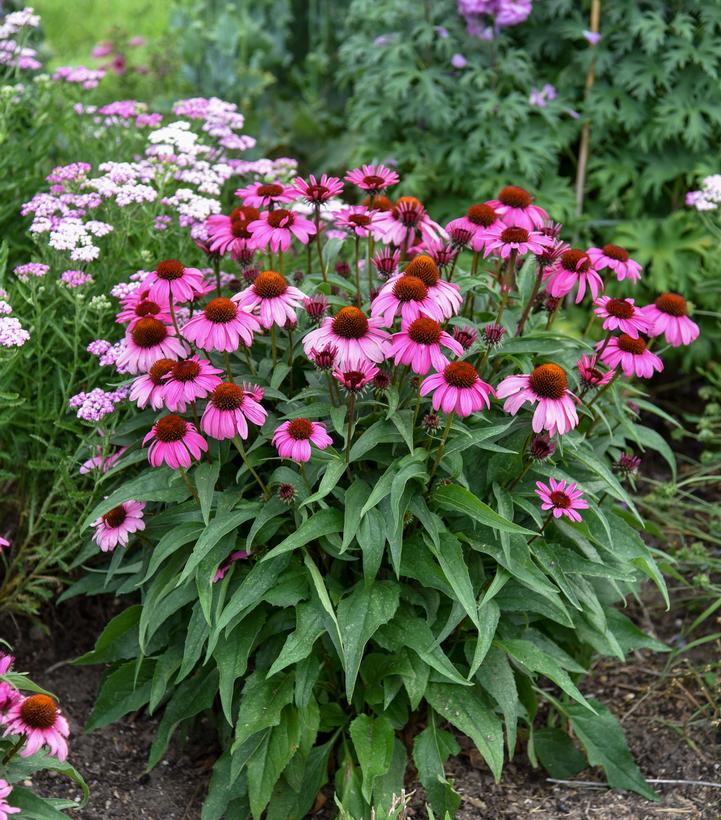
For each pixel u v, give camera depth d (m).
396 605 1.12
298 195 1.28
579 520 1.12
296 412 1.13
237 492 1.15
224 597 1.15
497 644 1.18
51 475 1.41
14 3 2.08
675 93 1.94
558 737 1.28
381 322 1.08
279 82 2.86
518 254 1.25
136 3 3.84
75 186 1.48
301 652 1.09
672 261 1.89
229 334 1.07
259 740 1.15
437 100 1.93
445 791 1.16
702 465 1.76
